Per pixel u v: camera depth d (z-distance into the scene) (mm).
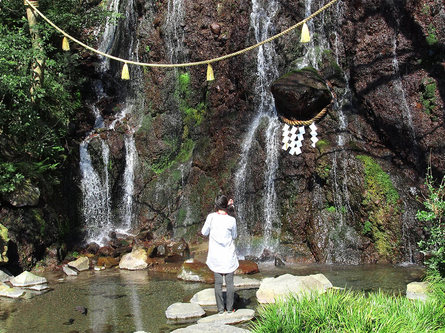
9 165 8875
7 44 9680
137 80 12586
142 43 12453
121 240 10383
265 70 10875
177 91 11820
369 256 8734
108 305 6645
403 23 9625
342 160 9328
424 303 4949
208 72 7453
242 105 10992
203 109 11625
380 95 9641
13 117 9766
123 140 11844
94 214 11203
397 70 9578
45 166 9664
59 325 5883
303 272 8102
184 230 10555
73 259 9492
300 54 10797
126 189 11664
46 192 9742
